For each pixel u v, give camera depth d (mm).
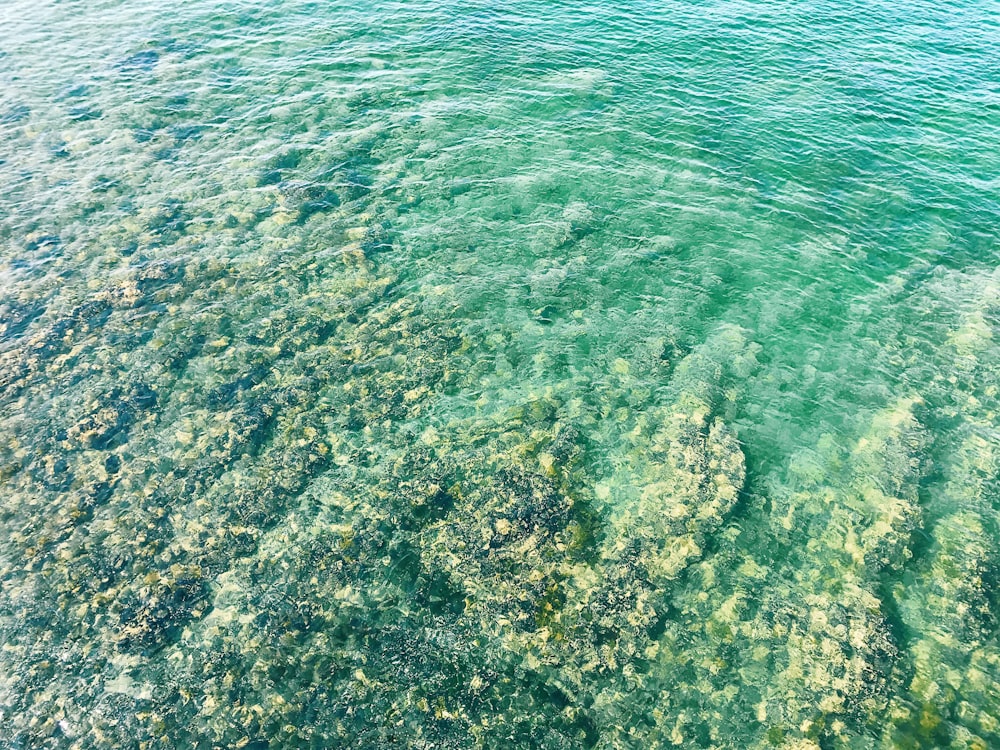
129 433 15188
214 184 22516
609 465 14953
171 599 12391
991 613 12406
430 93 27125
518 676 11617
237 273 19312
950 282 19547
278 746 10688
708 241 20828
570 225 21312
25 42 30547
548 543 13414
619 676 11672
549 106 26375
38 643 11742
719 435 15602
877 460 15102
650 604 12570
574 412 16094
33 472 14328
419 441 15344
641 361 17344
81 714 10922
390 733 10891
